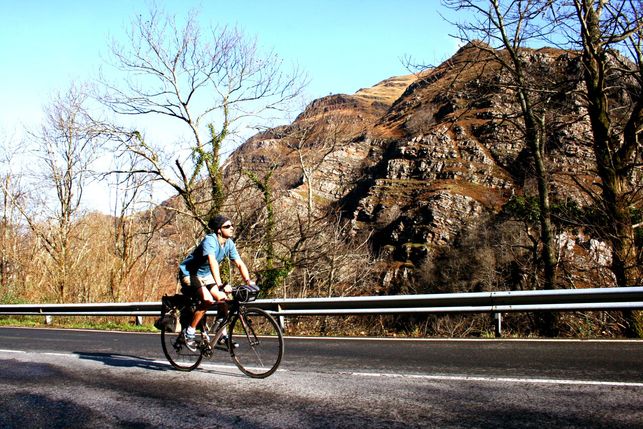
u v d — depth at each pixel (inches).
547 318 511.8
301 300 472.7
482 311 397.7
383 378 236.7
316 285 1027.3
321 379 237.8
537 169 698.8
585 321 511.2
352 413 183.2
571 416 170.7
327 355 314.0
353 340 390.0
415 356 297.4
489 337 387.9
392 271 2347.4
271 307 492.7
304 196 1135.6
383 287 2305.6
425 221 2640.3
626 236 525.7
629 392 197.3
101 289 1157.7
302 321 645.3
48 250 1202.0
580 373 232.7
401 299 428.8
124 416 190.7
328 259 971.3
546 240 700.0
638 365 247.4
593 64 563.8
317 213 943.0
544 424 163.9
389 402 195.2
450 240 2518.5
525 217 1192.8
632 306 348.8
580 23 558.3
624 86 556.1
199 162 869.2
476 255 1732.3
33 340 459.5
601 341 329.7
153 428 176.2
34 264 1338.6
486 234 1699.1
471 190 2795.3
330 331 593.6
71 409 202.4
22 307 700.7
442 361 276.8
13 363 316.8
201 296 247.1
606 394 195.3
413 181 3063.5
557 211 702.5
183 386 232.4
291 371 259.4
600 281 685.9
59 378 262.7
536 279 826.8
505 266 1424.7
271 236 887.1
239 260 255.0
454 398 198.1
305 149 997.8
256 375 245.8
